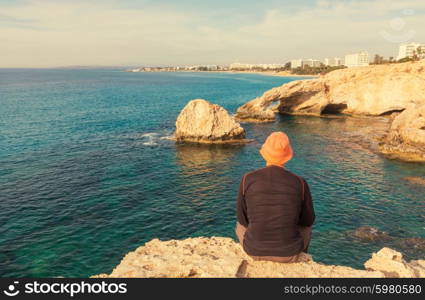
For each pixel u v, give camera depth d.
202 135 48.50
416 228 21.94
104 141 47.75
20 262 17.55
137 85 187.38
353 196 27.56
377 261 7.20
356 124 64.88
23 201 25.56
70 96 113.94
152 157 39.94
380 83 74.19
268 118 70.06
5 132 51.47
